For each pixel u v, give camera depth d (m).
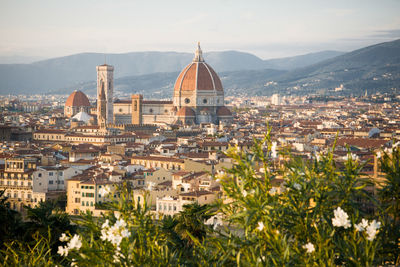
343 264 56.06
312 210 59.12
